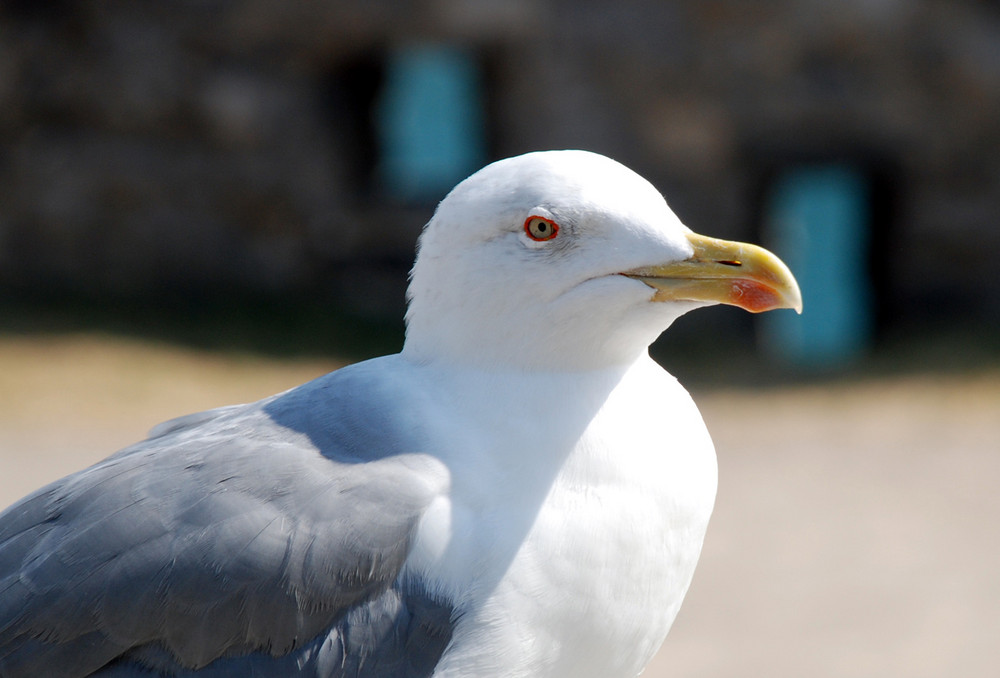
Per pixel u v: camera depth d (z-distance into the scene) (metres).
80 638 3.88
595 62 20.33
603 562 3.91
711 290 4.08
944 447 13.55
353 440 4.07
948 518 11.23
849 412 15.40
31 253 19.03
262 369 16.20
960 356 18.25
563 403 4.05
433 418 4.09
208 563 3.82
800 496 12.02
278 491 3.91
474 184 4.14
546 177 4.05
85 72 18.95
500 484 3.96
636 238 4.04
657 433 4.06
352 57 19.98
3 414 13.44
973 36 20.39
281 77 19.72
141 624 3.86
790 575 9.99
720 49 20.38
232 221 19.66
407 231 20.16
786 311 21.52
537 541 3.89
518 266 4.03
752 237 21.08
